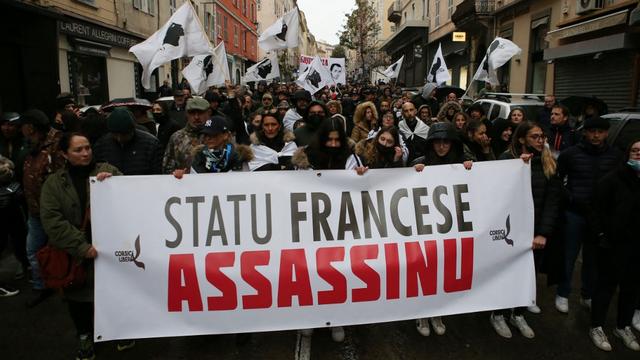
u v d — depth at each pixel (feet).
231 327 12.26
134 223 12.21
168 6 76.38
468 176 13.30
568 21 48.42
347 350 13.32
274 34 42.16
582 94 47.11
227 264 12.33
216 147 13.96
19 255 18.17
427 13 108.47
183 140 16.79
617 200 13.03
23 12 39.52
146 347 13.60
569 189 15.16
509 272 13.32
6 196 17.19
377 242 12.78
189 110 16.58
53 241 11.50
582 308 15.85
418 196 13.10
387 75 66.13
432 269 12.88
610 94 42.42
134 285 12.09
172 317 12.12
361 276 12.58
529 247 13.43
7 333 14.39
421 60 111.96
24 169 16.29
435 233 13.00
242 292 12.30
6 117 19.12
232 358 12.98
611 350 13.32
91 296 12.16
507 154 14.73
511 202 13.38
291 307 12.41
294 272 12.42
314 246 12.60
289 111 26.45
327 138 13.44
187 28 26.08
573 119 28.73
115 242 12.09
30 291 17.28
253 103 36.32
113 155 15.38
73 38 47.70
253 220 12.55
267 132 18.25
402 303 12.74
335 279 12.52
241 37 138.51
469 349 13.34
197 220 12.42
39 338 14.11
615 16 39.29
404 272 12.74
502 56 35.24
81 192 12.34
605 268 13.30
